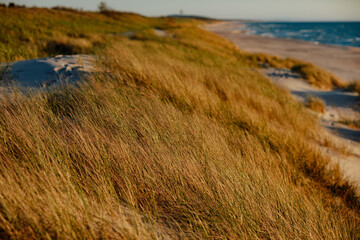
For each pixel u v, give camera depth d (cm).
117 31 2209
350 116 771
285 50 3172
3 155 184
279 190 225
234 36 5266
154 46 1016
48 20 1819
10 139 199
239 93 533
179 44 1489
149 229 158
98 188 171
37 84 374
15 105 264
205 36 2844
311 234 179
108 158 204
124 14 4275
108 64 438
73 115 265
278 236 168
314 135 501
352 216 256
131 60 447
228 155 255
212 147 257
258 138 344
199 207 181
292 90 1039
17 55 583
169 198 185
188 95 387
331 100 946
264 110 509
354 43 4606
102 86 346
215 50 1680
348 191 307
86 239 137
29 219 136
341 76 1755
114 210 165
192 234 161
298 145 383
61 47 880
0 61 459
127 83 373
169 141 246
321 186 308
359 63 2286
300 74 1310
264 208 188
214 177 208
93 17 3025
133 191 185
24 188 152
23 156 186
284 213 194
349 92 1092
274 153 327
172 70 500
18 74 412
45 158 186
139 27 3047
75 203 153
